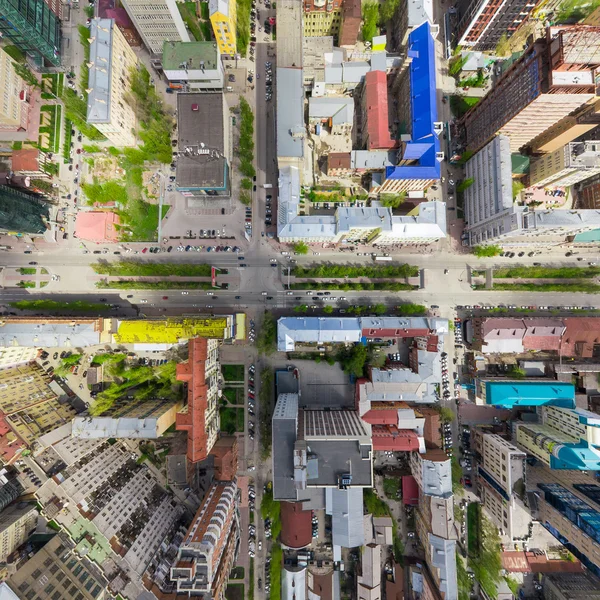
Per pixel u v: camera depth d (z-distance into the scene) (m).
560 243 89.94
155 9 82.19
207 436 81.56
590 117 76.31
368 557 89.38
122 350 95.81
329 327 88.06
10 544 78.69
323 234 86.25
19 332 82.81
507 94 78.31
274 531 90.00
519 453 81.62
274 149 98.81
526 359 96.38
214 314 96.06
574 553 80.44
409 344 97.56
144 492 89.31
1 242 95.56
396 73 96.44
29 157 89.56
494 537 90.38
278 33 89.81
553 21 94.31
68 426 83.56
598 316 95.06
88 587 77.12
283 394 93.00
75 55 97.75
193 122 88.12
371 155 92.44
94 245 96.88
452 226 98.75
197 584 68.19
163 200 97.44
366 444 77.19
